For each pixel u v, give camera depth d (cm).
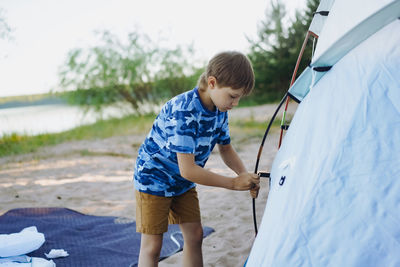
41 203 374
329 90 146
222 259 234
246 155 530
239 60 150
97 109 911
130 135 779
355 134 120
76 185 441
